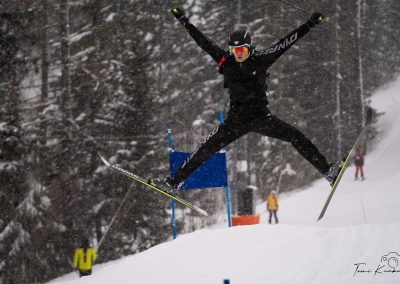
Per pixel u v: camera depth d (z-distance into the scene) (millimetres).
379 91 59500
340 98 44625
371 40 58281
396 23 61781
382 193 29453
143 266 7969
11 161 21016
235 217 17969
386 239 7977
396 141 43594
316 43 41625
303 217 26609
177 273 7348
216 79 38062
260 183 37719
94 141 22953
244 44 6742
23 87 22984
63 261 21188
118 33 25406
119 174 23000
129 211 23062
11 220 20812
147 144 23812
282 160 38812
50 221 21062
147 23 29375
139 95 24188
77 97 24047
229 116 7184
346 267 6738
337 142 42969
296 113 39000
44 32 23391
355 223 20641
